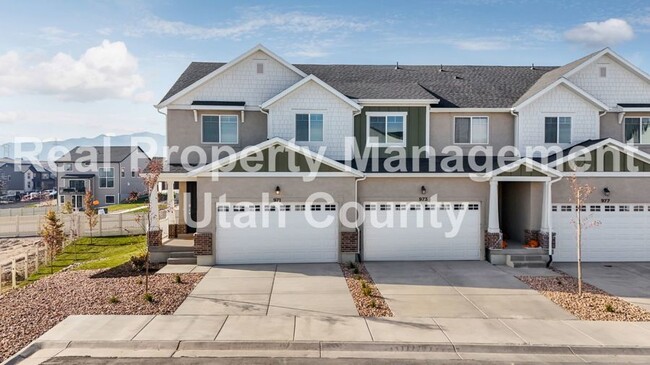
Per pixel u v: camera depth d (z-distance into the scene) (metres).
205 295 11.52
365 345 8.45
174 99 17.80
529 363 7.92
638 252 16.23
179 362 7.78
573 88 17.73
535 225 16.16
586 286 12.72
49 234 18.73
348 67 21.70
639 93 18.69
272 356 8.06
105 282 12.83
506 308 10.66
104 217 27.34
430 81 20.52
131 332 8.91
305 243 15.61
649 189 16.16
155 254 15.82
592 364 7.91
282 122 17.38
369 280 13.25
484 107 18.16
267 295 11.58
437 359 8.02
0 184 73.94
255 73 18.17
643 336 8.96
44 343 8.42
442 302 11.11
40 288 12.09
